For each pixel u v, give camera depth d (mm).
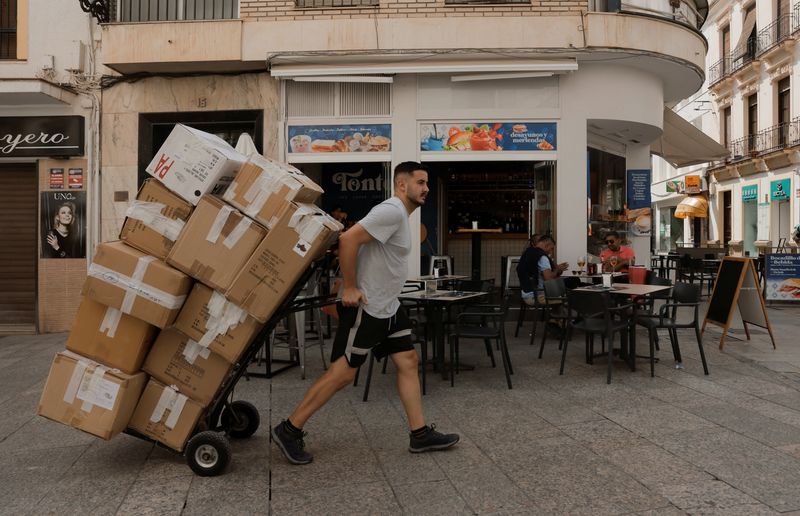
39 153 9289
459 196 12805
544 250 8102
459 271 12578
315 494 3371
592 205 10086
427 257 12031
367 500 3285
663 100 11148
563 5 8914
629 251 9305
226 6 9258
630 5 9266
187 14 9258
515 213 12742
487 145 9180
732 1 26594
